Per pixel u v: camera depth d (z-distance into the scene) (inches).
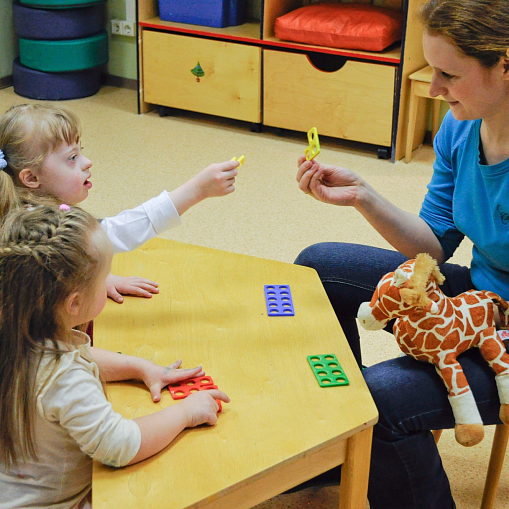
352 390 39.3
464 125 49.0
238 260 52.8
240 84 124.5
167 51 128.9
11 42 150.7
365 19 112.3
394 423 41.9
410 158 115.4
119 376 39.9
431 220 52.7
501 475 55.9
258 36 120.4
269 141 124.9
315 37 113.5
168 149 120.2
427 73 109.3
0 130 46.3
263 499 36.5
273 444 35.4
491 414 42.1
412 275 39.6
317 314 46.3
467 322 41.6
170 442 35.3
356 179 51.0
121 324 44.6
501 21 37.9
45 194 47.3
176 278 50.1
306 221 96.0
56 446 35.6
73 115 48.0
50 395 33.5
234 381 39.8
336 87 114.9
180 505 31.9
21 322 33.4
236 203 101.0
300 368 40.9
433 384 42.3
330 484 52.2
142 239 48.1
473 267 50.6
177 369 39.9
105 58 147.3
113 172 109.9
